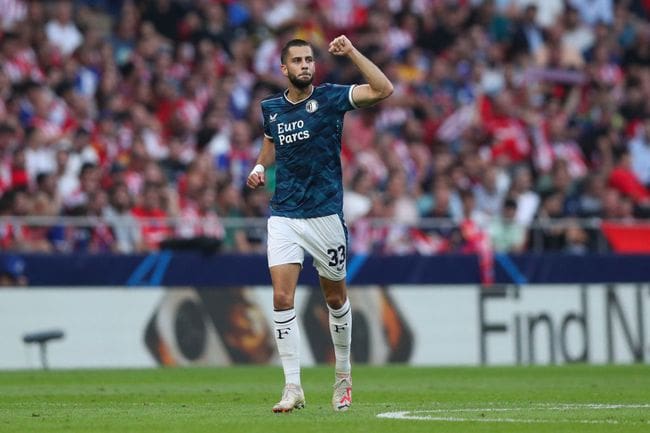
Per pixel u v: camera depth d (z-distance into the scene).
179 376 48.53
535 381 45.06
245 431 23.39
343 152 73.44
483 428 24.08
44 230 57.25
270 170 65.88
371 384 43.06
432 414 27.97
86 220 57.97
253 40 81.12
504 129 80.56
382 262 61.47
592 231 67.06
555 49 89.75
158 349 56.84
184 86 73.38
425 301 61.50
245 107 76.06
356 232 63.16
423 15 87.62
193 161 64.62
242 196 68.38
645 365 59.75
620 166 79.62
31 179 63.88
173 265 57.81
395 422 25.44
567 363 63.19
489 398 35.00
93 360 55.84
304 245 28.48
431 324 61.47
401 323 60.81
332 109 28.30
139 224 58.69
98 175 61.25
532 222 67.12
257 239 61.03
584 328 64.19
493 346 62.53
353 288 60.00
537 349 63.31
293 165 28.38
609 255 66.00
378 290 60.47
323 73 81.38
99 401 34.00
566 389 39.66
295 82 28.17
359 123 76.12
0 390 39.62
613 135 84.69
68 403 33.12
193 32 78.06
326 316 59.47
